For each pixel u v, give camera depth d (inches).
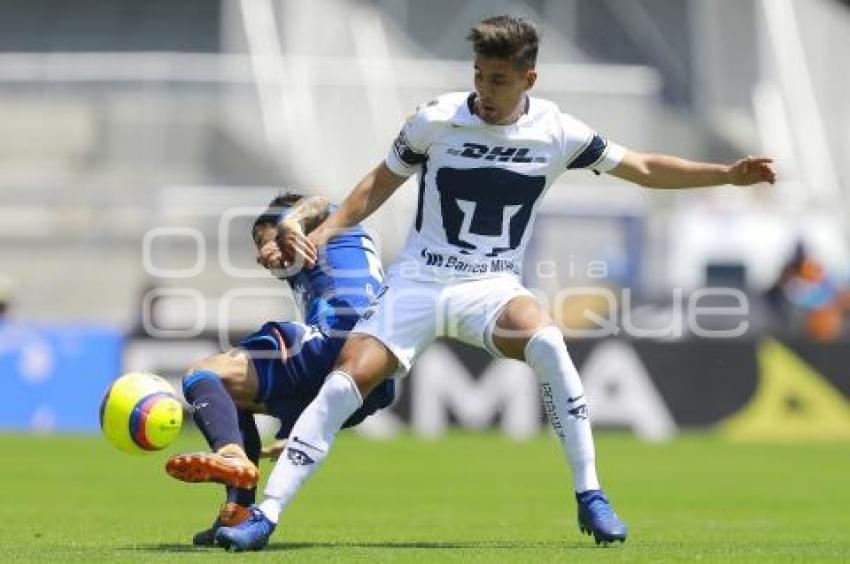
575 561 864.9
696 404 2706.7
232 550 919.7
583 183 3420.3
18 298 3257.9
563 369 962.7
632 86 3703.3
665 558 886.4
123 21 4252.0
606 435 2674.7
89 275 3277.6
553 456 2277.3
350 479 1889.8
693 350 2706.7
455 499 1619.1
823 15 4185.5
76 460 2124.8
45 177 3582.7
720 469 2098.9
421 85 3772.1
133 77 3705.7
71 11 4274.1
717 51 4156.0
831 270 3417.8
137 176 3597.4
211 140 3631.9
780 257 3403.1
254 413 1002.1
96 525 1237.1
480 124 943.0
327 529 1199.6
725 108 4089.6
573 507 1515.7
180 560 864.9
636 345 2689.5
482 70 922.7
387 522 1295.5
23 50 4205.2
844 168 4010.8
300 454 935.0
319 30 3951.8
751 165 975.6
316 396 976.9
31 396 2657.5
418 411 2704.2
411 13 4065.0
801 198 3646.7
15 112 3688.5
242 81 3720.5
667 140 3885.3
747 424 2714.1
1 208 3341.5
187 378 966.4
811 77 4133.9
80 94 3703.3
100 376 2632.9
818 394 2733.8
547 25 4114.2
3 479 1835.6
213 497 1619.1
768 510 1528.1
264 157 3624.5
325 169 3636.8
